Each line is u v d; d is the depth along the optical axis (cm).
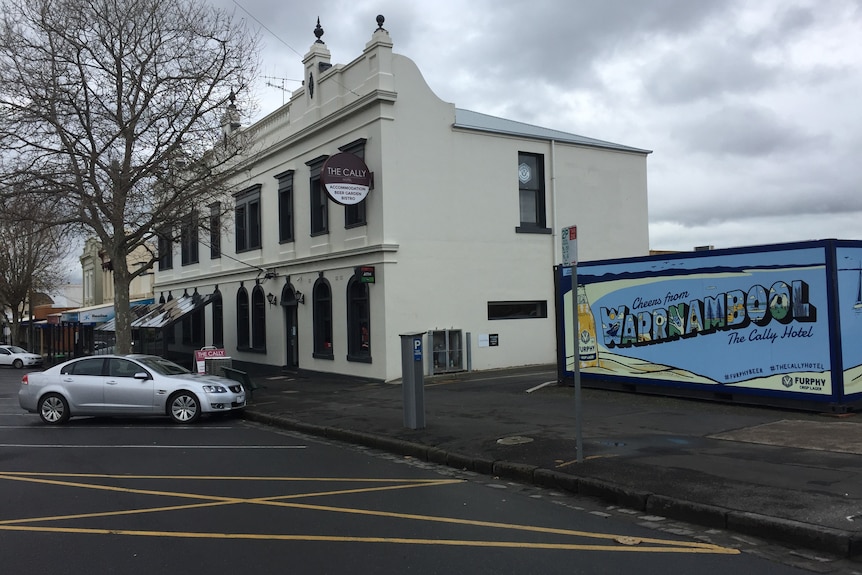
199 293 3119
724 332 1164
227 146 2153
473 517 631
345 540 561
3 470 884
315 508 670
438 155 1928
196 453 1009
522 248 2084
